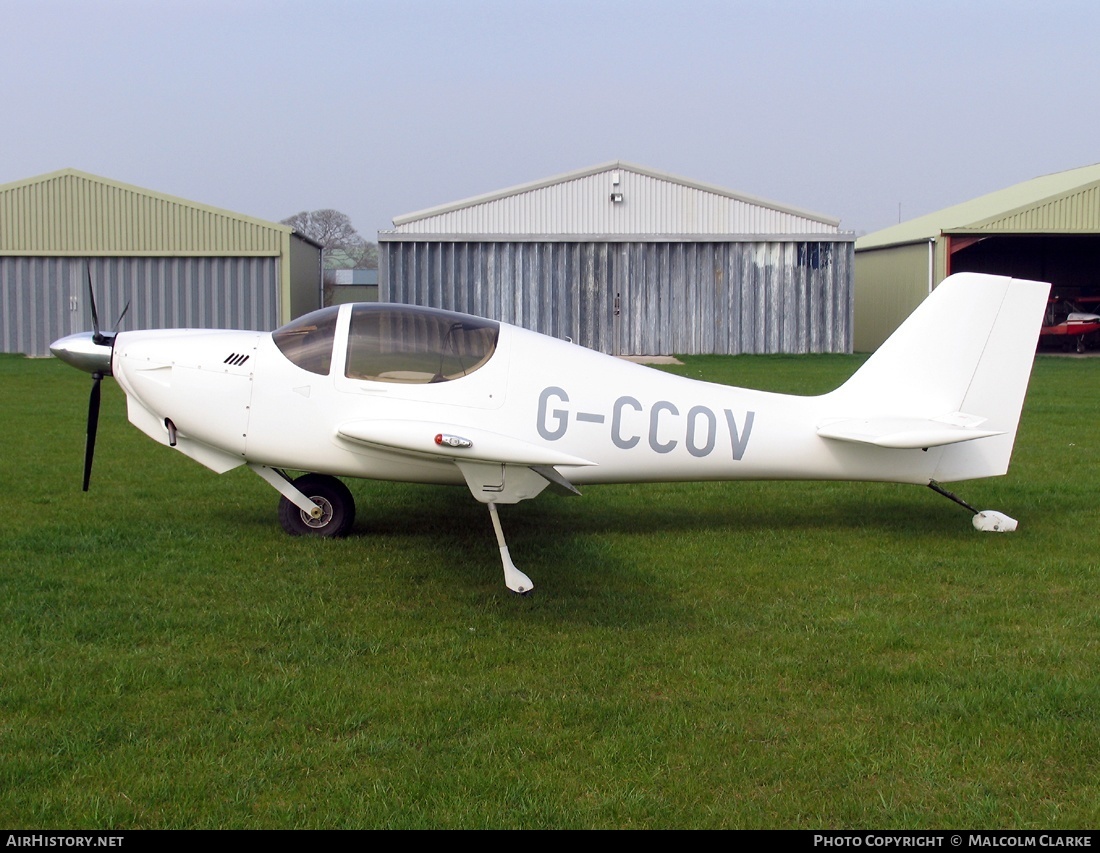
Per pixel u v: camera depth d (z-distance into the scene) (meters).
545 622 5.05
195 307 24.77
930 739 3.79
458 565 6.06
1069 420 13.09
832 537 6.92
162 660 4.39
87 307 24.50
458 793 3.35
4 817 3.14
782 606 5.35
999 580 5.89
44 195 24.09
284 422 6.29
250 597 5.32
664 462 6.67
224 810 3.21
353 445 6.24
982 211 32.41
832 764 3.58
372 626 4.93
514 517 7.48
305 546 6.43
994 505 7.98
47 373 18.47
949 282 6.89
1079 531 7.10
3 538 6.40
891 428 6.49
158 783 3.34
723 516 7.60
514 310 25.11
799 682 4.32
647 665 4.50
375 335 6.32
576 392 6.45
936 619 5.18
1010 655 4.67
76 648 4.52
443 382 6.29
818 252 25.34
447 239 24.84
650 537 6.89
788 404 6.86
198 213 24.53
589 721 3.90
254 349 6.40
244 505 7.62
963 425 6.71
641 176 26.48
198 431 6.42
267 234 24.73
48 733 3.68
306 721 3.84
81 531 6.66
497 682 4.26
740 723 3.90
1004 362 6.93
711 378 18.73
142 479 8.58
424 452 5.58
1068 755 3.66
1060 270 35.47
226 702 3.96
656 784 3.43
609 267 25.14
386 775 3.44
